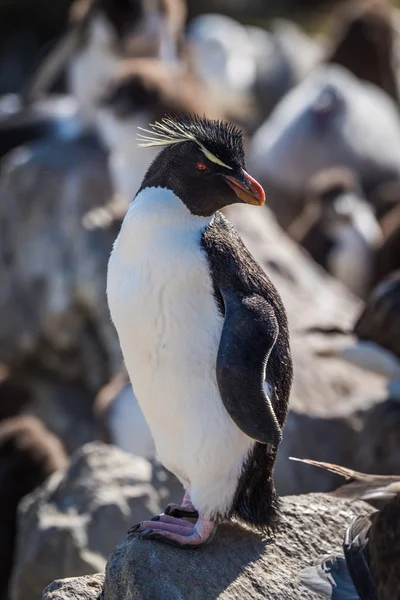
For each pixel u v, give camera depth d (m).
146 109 15.58
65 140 19.30
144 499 11.05
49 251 18.05
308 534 7.96
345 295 17.47
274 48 32.88
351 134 23.83
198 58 28.42
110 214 17.70
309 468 11.74
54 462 13.07
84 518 10.91
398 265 17.73
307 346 13.27
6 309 18.56
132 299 7.21
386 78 28.20
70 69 21.27
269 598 7.31
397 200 22.52
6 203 18.56
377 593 7.13
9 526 12.52
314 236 20.34
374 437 12.20
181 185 7.16
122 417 13.94
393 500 7.31
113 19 18.64
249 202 7.04
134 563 7.36
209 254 7.13
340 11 36.12
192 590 7.26
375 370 12.82
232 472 7.39
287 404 7.53
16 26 39.12
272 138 24.50
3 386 16.92
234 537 7.79
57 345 18.36
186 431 7.32
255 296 7.13
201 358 7.16
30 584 10.76
